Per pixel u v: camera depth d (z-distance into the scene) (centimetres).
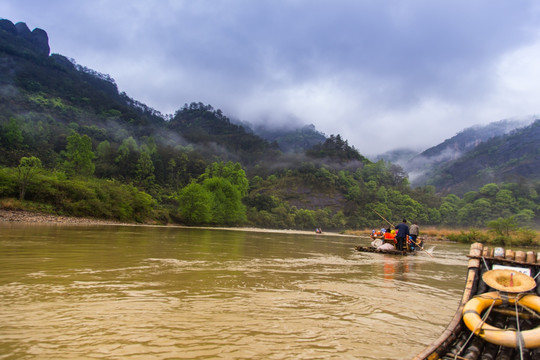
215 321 384
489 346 294
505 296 333
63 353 278
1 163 7238
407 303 525
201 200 5662
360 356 305
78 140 6631
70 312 388
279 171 15175
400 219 12381
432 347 267
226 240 1944
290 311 444
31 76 15862
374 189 13800
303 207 11806
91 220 3688
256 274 724
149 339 319
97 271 659
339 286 634
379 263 1089
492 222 3259
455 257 1487
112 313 393
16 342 296
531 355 272
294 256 1180
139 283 566
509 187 15312
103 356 276
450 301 555
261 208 9175
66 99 15975
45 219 3023
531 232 2931
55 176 4288
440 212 13800
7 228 1825
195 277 648
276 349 311
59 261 764
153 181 8831
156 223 4812
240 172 9250
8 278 556
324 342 337
